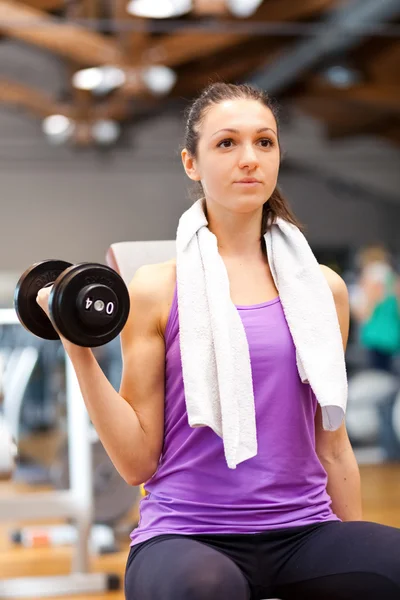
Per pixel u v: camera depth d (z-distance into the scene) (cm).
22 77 965
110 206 1102
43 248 1089
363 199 1171
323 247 1166
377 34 762
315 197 1165
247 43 820
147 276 149
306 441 143
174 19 688
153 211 1112
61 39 714
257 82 917
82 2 702
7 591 332
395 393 707
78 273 127
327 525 139
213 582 117
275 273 150
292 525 138
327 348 143
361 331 760
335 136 1101
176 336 144
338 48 821
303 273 149
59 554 406
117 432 140
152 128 1105
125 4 659
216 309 140
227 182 146
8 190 1083
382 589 127
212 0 640
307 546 136
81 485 349
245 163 144
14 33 709
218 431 136
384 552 128
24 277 141
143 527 141
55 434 705
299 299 146
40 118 1032
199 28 706
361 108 1010
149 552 131
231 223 152
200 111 151
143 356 146
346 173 1128
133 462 143
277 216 156
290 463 140
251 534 136
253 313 144
